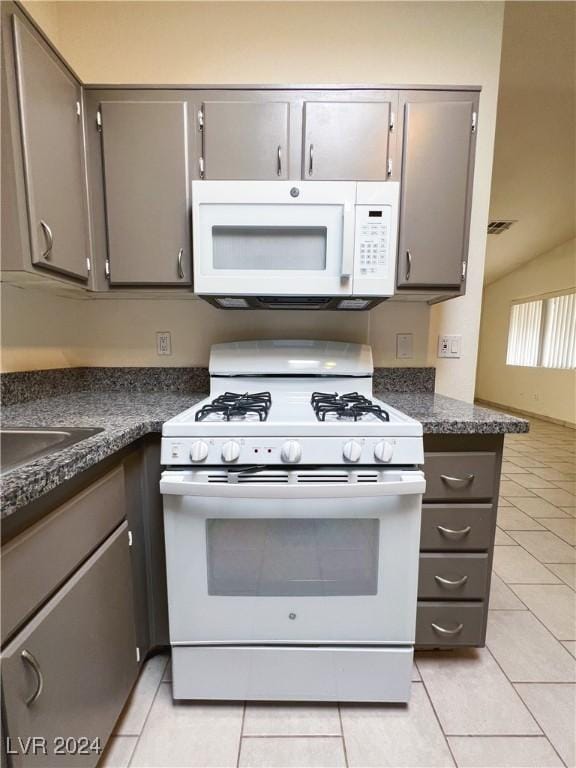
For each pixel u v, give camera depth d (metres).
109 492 0.91
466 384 1.63
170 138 1.22
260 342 1.47
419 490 0.90
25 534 0.62
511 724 1.02
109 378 1.62
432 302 1.57
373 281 1.16
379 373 1.62
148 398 1.45
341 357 1.43
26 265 0.98
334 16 1.44
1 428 0.94
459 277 1.28
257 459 0.92
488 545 1.12
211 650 1.02
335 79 1.46
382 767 0.92
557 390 5.22
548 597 1.54
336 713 1.04
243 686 1.04
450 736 0.99
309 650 1.02
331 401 1.20
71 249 1.16
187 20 1.44
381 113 1.21
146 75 1.46
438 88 1.21
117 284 1.29
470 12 1.44
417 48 1.45
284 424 0.93
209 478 0.92
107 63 1.46
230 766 0.92
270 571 0.99
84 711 0.78
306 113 1.21
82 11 1.44
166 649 1.26
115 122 1.22
